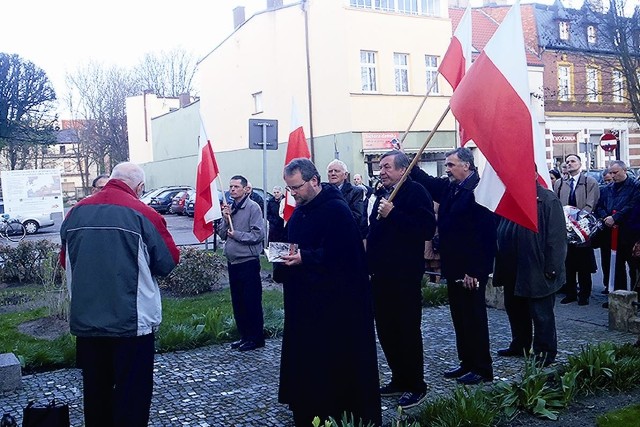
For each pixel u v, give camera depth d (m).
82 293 4.12
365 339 4.53
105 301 4.10
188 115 39.62
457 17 30.45
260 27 29.19
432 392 5.41
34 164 55.16
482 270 5.38
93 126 54.78
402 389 5.31
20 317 9.02
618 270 8.66
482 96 4.60
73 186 70.44
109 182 4.39
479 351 5.52
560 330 7.34
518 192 4.49
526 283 5.85
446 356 6.50
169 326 7.75
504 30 4.64
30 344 7.21
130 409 4.13
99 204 4.24
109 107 54.50
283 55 27.53
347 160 23.66
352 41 23.44
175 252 4.39
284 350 4.71
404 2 24.83
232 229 6.95
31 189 16.97
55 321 8.57
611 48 24.19
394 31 24.38
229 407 5.27
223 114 33.81
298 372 4.54
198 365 6.48
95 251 4.13
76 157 60.44
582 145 32.94
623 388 5.33
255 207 7.05
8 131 41.88
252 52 30.17
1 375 5.78
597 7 22.59
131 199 4.31
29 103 42.16
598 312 8.20
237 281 7.04
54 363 6.54
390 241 5.12
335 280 4.50
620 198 8.62
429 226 5.06
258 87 29.89
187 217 31.39
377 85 24.12
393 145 7.12
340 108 23.86
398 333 5.18
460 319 5.67
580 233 8.31
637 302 7.20
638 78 22.39
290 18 26.83
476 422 4.50
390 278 5.12
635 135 34.62
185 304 9.69
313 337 4.51
